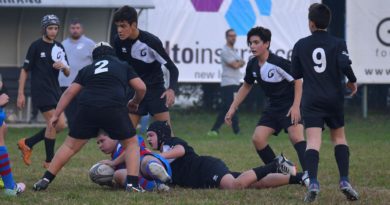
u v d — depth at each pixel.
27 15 65.81
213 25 73.25
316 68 27.25
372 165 39.91
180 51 72.94
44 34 38.75
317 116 27.31
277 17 74.19
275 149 49.12
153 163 28.70
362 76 73.56
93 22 67.56
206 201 26.67
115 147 30.66
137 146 28.97
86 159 42.41
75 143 29.31
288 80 30.95
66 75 39.16
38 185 29.31
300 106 29.75
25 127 63.56
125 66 29.00
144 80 33.59
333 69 27.14
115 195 27.95
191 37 73.06
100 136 30.48
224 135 59.47
